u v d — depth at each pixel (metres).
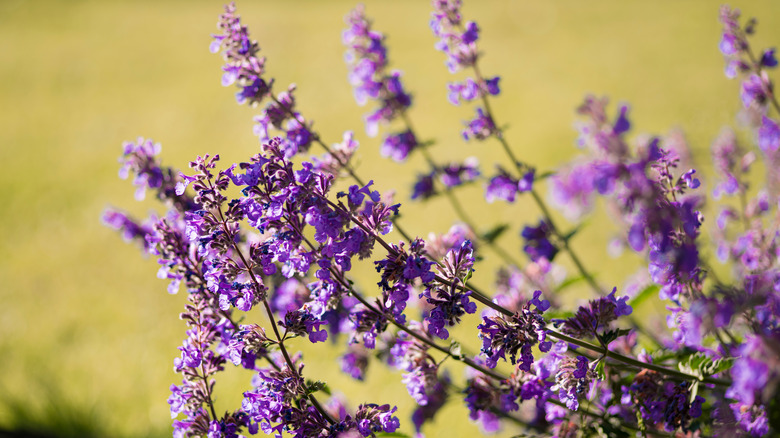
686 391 1.73
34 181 8.41
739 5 12.13
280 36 15.16
